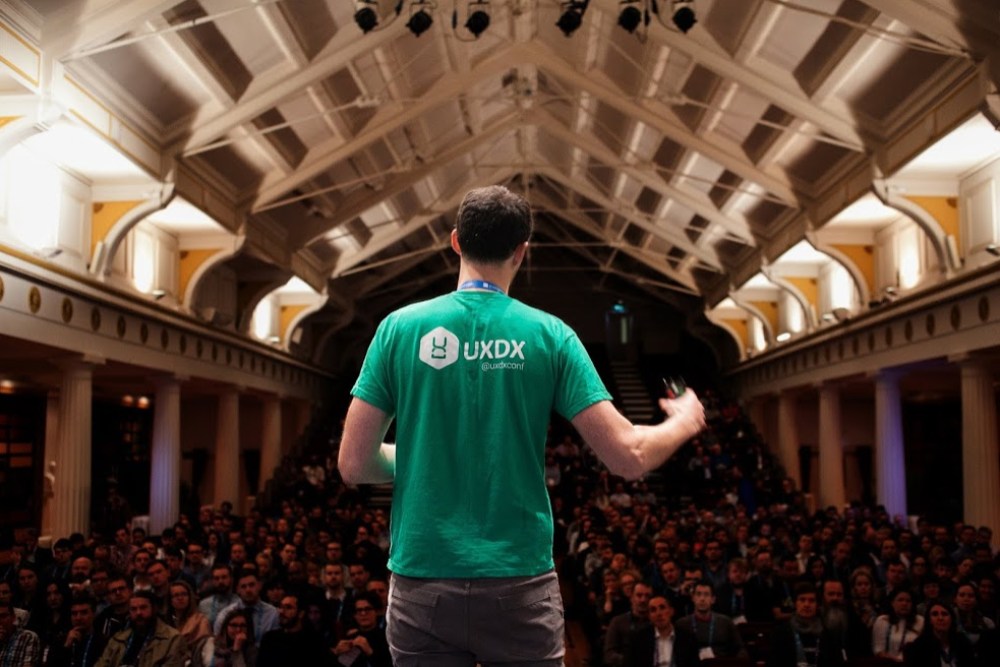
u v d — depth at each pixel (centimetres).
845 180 1767
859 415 3136
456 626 199
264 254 2147
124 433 2692
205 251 1964
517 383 208
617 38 1697
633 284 4138
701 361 4431
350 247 2747
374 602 890
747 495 2528
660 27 1471
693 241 2848
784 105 1514
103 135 1296
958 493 2884
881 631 979
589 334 4403
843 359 2256
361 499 2730
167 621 962
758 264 2553
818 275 2520
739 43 1455
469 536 201
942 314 1619
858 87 1443
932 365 1858
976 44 1121
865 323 2003
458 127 2277
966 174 1504
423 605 201
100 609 1031
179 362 1934
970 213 1504
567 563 1844
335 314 3381
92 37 1102
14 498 2089
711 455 2873
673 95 1792
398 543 207
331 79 1670
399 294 3981
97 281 1465
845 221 1931
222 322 2069
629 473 203
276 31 1377
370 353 220
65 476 1461
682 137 1931
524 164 2755
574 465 2684
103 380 2081
